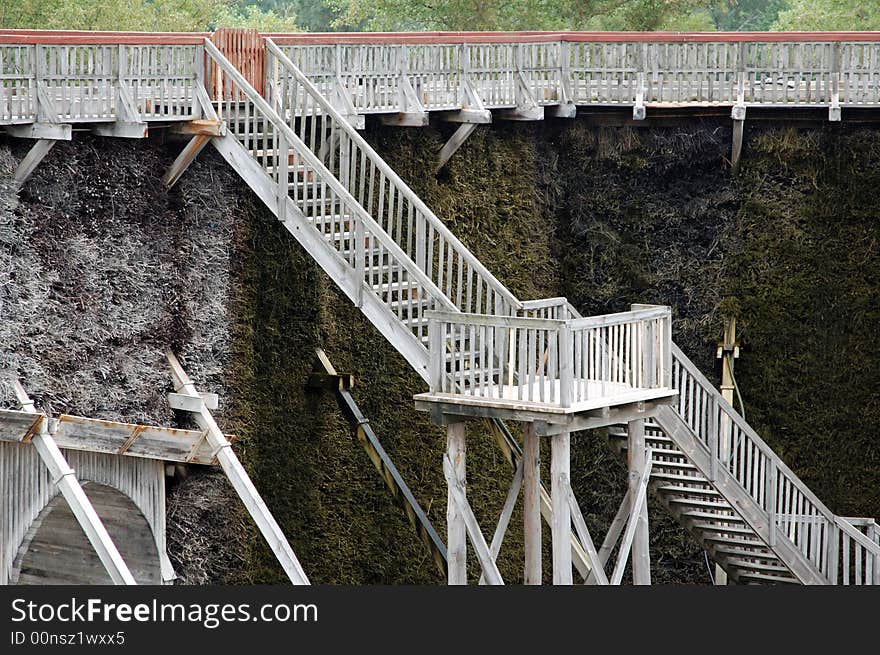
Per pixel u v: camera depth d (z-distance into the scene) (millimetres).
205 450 31172
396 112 35969
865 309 40969
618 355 29219
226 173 33281
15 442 28000
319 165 29797
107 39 28984
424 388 38188
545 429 27328
